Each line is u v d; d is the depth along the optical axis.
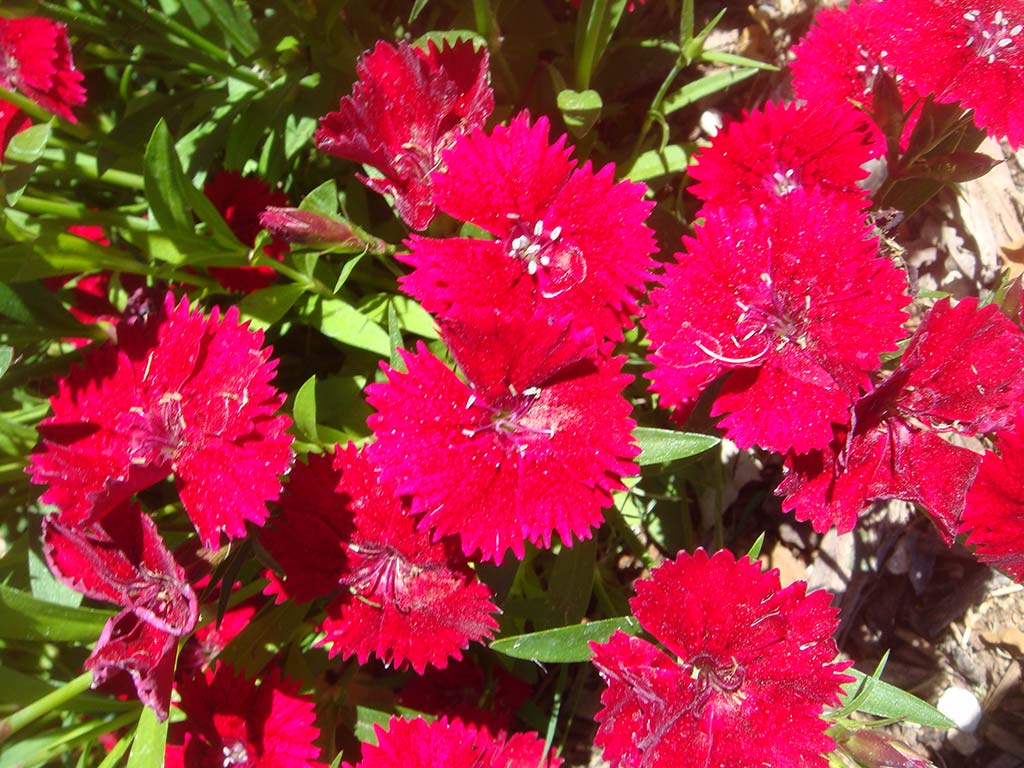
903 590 0.22
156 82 0.24
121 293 0.21
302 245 0.16
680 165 0.20
